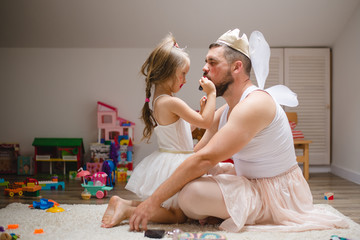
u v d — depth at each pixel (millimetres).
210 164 1604
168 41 1904
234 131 1593
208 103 1770
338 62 3787
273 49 3920
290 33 3807
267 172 1717
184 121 1866
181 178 1612
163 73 1855
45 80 3971
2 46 3920
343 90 3658
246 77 1806
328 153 3961
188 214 1703
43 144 3770
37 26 3715
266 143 1683
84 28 3748
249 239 1490
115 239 1487
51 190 2975
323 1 3490
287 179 1733
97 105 3959
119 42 3900
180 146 1845
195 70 3926
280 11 3596
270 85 3951
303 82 3951
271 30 3771
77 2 3498
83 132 3998
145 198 1796
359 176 3240
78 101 3990
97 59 3965
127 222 1796
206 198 1607
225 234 1559
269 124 1666
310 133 3967
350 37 3510
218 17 3639
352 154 3451
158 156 1840
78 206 2242
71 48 3957
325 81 3953
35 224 1775
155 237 1509
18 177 3637
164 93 1886
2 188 3037
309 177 3611
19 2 3488
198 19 3652
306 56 3934
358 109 3316
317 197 2678
